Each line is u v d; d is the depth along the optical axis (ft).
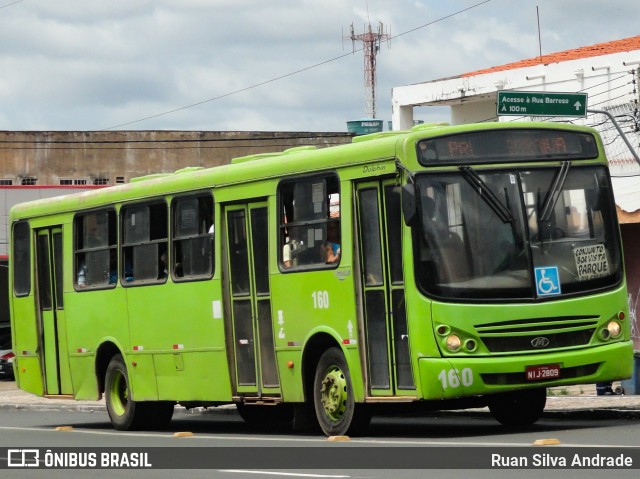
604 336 58.49
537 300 57.16
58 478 50.85
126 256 78.02
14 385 152.35
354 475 45.78
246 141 274.36
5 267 189.16
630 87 106.83
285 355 64.64
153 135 274.57
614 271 59.31
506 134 58.59
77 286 82.53
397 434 63.52
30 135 271.90
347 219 60.39
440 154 57.57
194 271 71.67
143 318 76.07
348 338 60.44
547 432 59.98
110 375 80.23
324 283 61.82
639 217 105.70
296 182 63.93
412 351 56.90
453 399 61.82
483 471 45.27
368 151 59.31
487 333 56.49
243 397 68.13
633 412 66.80
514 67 133.08
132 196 77.30
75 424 91.76
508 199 57.72
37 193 203.41
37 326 86.43
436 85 131.85
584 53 125.49
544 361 56.80
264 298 66.28
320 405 62.64
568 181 59.11
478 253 56.95
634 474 43.29
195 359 71.61
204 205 71.00
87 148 273.75
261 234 66.49
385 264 58.59
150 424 79.25
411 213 56.08
